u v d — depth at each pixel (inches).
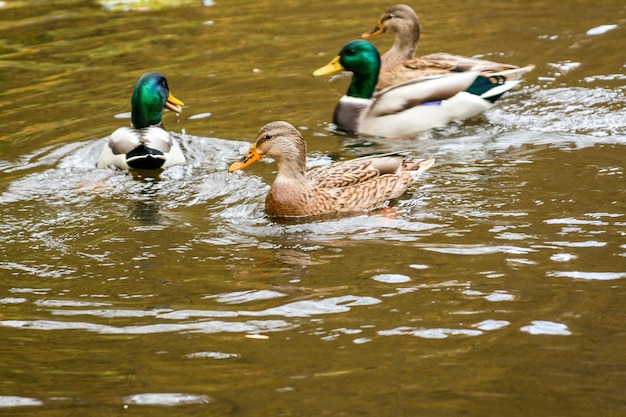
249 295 417.4
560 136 618.8
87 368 353.4
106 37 874.8
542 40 813.9
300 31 871.1
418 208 520.7
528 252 449.4
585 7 900.6
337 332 376.8
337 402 321.4
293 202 522.6
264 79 762.2
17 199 554.9
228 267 452.1
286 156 525.7
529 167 569.6
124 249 480.4
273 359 355.9
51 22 926.4
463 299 402.6
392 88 671.1
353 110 669.9
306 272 441.1
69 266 460.8
